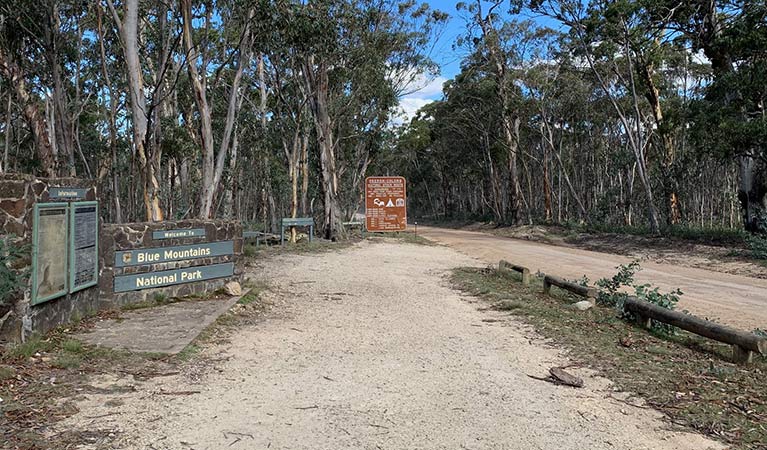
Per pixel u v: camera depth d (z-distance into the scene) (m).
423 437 4.44
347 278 14.19
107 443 4.16
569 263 20.00
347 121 34.50
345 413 4.93
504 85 40.97
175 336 7.29
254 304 10.02
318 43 15.20
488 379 6.01
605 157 46.78
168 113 23.02
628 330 8.35
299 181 33.47
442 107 49.88
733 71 21.25
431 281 13.99
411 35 32.03
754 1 20.36
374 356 6.93
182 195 25.47
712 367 6.28
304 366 6.43
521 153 46.84
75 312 7.89
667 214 31.77
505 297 11.23
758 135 19.50
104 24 19.00
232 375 5.99
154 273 9.47
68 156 17.97
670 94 39.97
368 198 28.64
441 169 67.38
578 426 4.71
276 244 24.09
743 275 17.22
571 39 31.33
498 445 4.32
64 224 7.37
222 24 17.62
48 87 20.64
